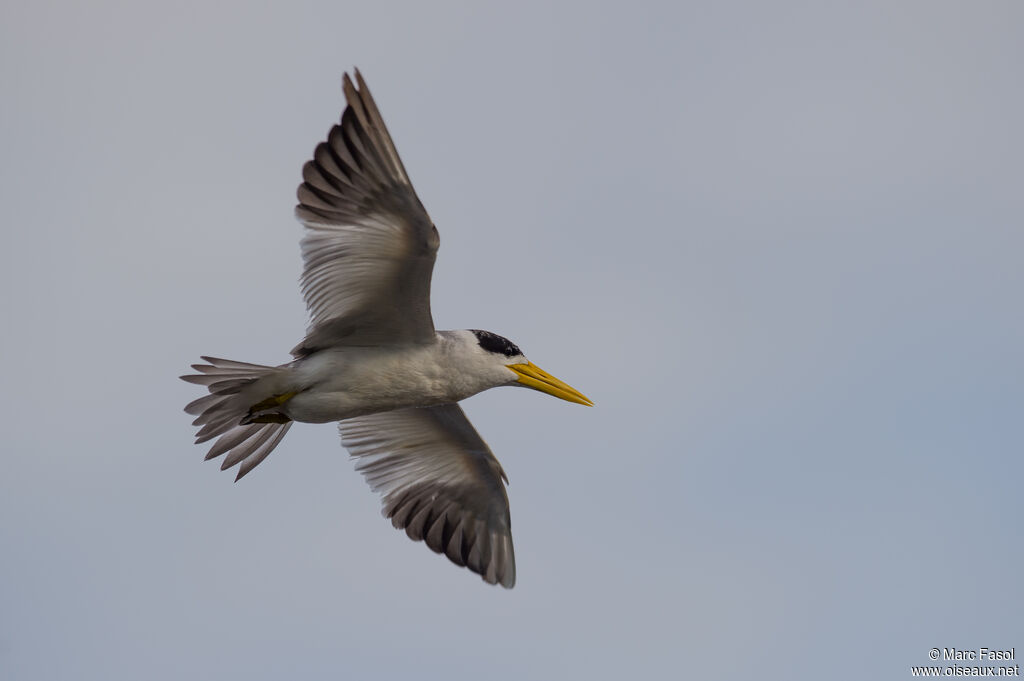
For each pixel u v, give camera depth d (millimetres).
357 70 11961
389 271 13062
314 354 13953
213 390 13648
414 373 14070
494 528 16594
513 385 14805
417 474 16562
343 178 12445
